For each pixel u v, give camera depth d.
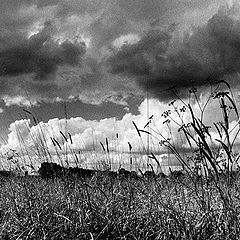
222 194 3.46
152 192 4.55
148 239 4.51
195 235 3.82
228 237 3.51
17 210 5.14
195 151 3.69
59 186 5.59
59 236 4.70
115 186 5.53
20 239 4.47
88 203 5.04
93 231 4.77
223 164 3.49
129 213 4.97
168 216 4.26
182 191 4.22
